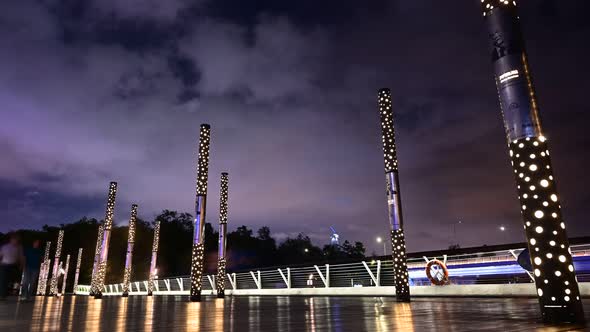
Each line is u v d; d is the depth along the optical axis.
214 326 8.41
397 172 17.59
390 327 7.36
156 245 41.53
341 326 7.75
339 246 114.50
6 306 18.92
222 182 30.25
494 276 22.17
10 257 29.30
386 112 18.14
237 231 113.00
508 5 9.13
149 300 27.81
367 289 27.58
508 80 8.89
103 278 33.12
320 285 32.59
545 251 8.03
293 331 7.07
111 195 34.44
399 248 16.98
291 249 116.50
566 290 7.75
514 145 8.72
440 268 23.11
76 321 10.10
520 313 9.92
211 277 44.22
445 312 10.61
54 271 48.59
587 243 18.25
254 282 39.69
